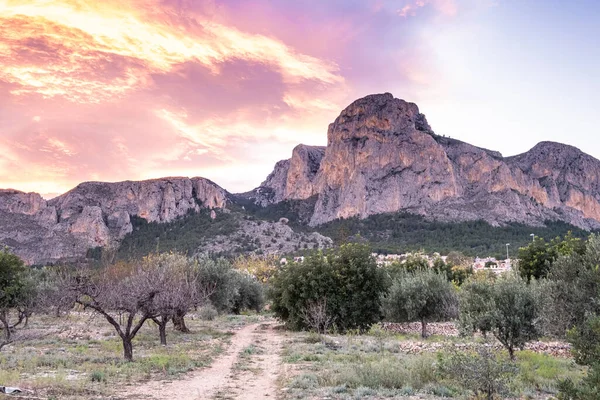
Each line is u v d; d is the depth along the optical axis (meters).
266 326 49.06
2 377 14.85
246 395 14.96
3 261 33.31
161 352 25.17
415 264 66.44
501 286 21.92
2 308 29.45
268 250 189.12
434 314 35.47
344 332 41.38
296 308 43.91
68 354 22.97
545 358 21.11
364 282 42.53
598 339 12.23
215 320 54.50
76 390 14.02
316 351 26.31
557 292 16.39
